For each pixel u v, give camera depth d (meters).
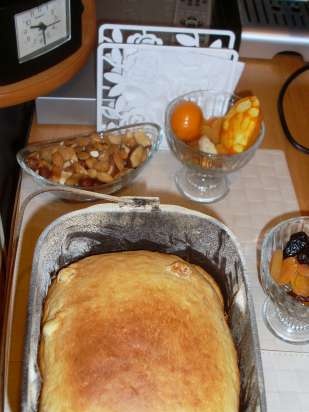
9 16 0.46
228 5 0.69
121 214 0.39
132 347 0.32
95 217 0.39
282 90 0.66
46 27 0.49
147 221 0.40
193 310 0.34
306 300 0.43
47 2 0.48
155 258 0.38
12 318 0.45
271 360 0.45
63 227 0.39
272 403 0.42
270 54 0.70
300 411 0.42
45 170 0.52
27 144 0.59
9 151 0.60
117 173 0.53
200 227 0.40
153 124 0.56
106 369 0.31
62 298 0.35
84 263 0.38
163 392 0.30
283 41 0.69
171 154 0.59
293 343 0.46
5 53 0.48
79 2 0.52
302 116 0.65
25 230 0.51
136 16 0.64
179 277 0.36
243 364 0.35
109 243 0.41
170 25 0.63
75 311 0.34
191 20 0.64
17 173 0.62
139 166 0.53
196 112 0.53
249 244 0.52
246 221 0.54
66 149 0.53
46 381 0.32
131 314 0.33
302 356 0.45
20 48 0.49
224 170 0.52
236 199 0.56
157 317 0.33
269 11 0.70
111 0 0.65
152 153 0.54
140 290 0.35
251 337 0.35
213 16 0.67
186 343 0.32
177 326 0.33
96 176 0.52
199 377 0.31
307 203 0.57
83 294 0.35
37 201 0.53
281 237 0.47
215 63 0.54
